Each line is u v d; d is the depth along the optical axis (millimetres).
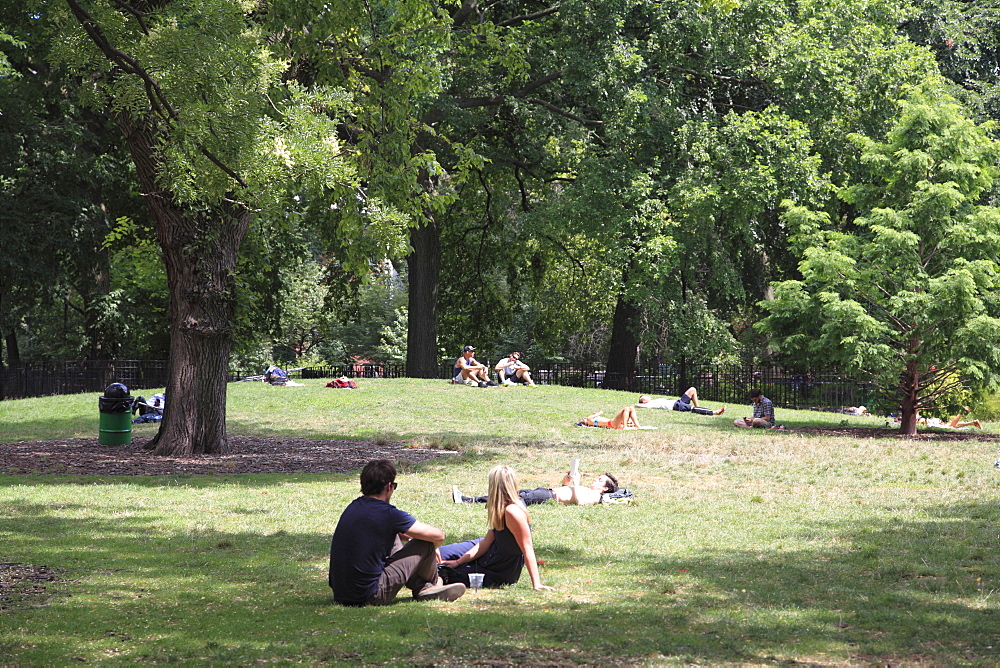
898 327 23547
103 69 13727
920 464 16094
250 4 15023
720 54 30438
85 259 34844
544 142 34594
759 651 5465
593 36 29734
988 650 5504
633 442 19969
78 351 45781
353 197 18188
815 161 29438
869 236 23750
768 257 39281
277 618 6211
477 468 15461
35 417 26016
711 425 24344
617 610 6469
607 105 29797
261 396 29219
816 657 5371
